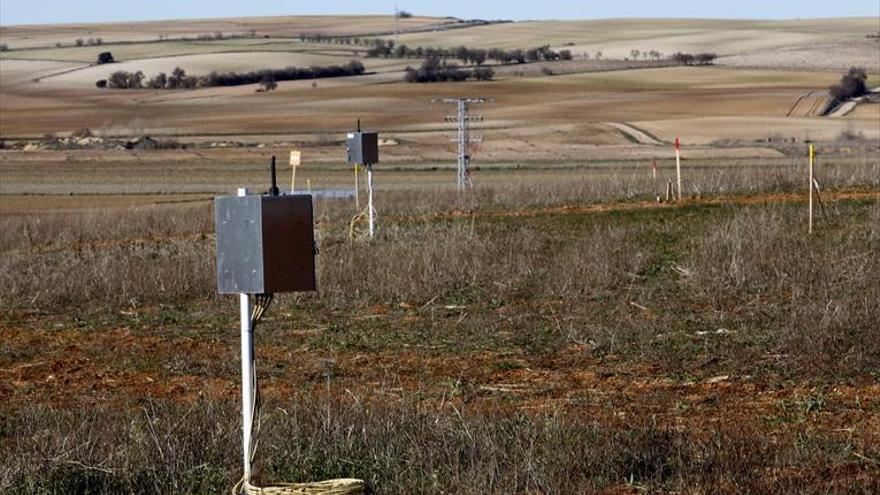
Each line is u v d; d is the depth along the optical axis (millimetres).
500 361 28531
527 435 19984
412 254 41375
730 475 18266
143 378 28344
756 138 167500
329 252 44219
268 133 194375
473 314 34531
